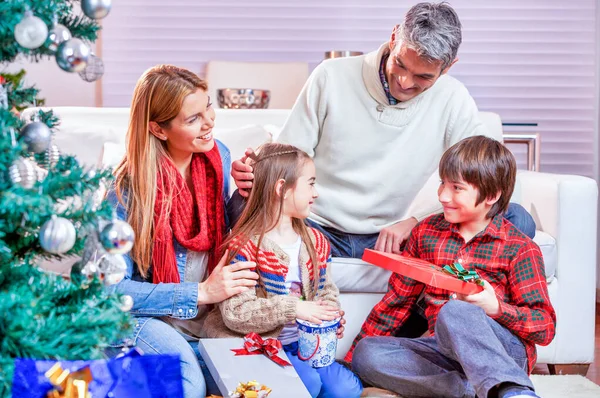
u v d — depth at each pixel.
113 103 4.08
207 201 1.83
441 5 1.81
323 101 2.09
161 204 1.72
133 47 4.05
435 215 1.97
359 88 2.07
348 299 2.08
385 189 2.10
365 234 2.14
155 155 1.72
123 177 1.72
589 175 4.09
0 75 1.02
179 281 1.75
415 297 1.94
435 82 2.08
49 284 0.98
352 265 2.06
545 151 4.10
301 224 1.87
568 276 2.24
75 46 0.97
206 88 1.74
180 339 1.62
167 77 1.68
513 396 1.51
